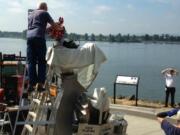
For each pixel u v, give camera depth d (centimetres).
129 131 761
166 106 1116
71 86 576
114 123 594
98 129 564
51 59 565
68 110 572
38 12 598
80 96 585
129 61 7056
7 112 645
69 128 572
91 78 591
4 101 723
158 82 3359
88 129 565
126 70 4688
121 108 934
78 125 567
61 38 572
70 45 575
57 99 567
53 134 557
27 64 609
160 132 755
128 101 1172
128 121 845
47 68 627
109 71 4362
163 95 2405
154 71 4669
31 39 594
